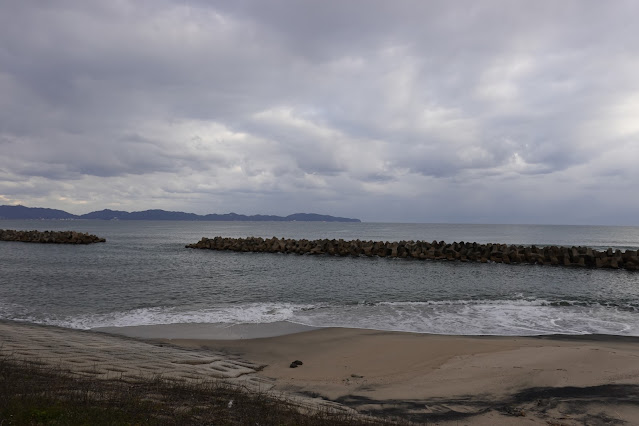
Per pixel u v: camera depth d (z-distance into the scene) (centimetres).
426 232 12144
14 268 2842
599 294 2128
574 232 13100
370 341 1220
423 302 1861
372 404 738
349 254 4219
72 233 5947
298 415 635
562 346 1107
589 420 632
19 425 472
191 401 660
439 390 788
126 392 668
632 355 952
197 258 3841
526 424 625
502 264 3553
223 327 1397
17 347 987
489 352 1044
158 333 1309
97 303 1750
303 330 1368
